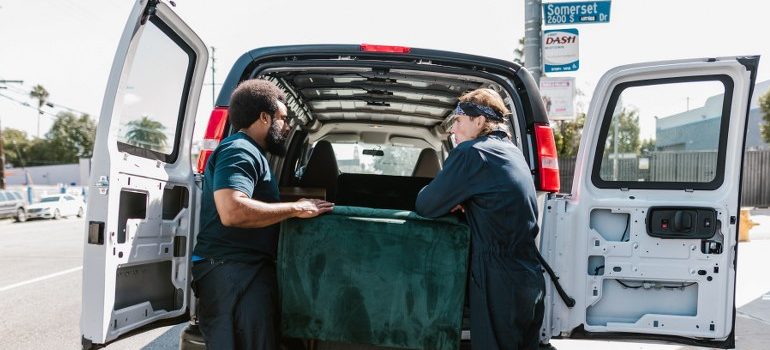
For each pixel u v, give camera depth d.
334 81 4.20
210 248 2.60
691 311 3.07
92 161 2.44
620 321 3.09
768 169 21.23
